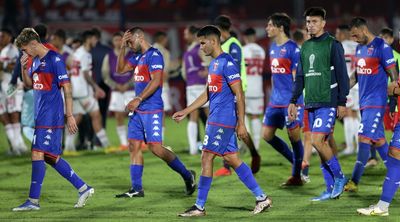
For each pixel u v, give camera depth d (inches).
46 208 1203.2
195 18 3110.2
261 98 1878.7
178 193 1338.6
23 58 1229.1
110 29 2935.5
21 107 1934.1
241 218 1097.4
